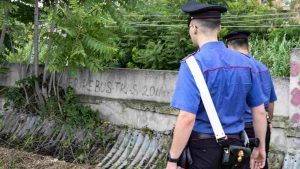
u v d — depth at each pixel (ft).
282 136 16.37
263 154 10.27
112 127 20.68
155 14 24.26
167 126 19.27
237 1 24.21
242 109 9.45
